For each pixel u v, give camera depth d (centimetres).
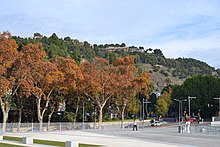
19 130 6944
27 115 9094
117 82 8138
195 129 6325
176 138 4491
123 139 4247
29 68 6738
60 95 8444
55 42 15350
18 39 10738
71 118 9250
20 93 7581
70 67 7388
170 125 10475
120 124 10312
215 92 13762
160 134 5328
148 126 9956
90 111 10088
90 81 7831
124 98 8831
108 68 8306
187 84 14525
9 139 4281
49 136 4856
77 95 8769
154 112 15725
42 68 6931
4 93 6488
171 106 15375
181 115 13700
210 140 4175
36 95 7181
